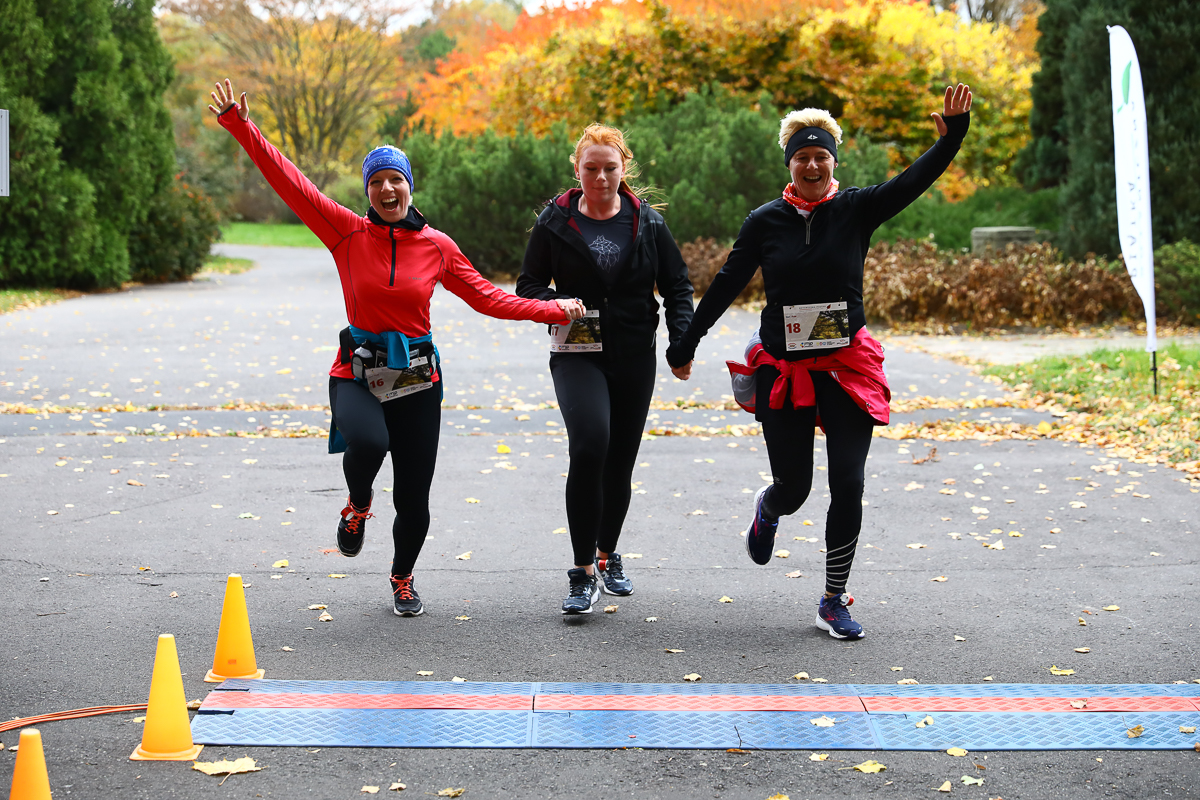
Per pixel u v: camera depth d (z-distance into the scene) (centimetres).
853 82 2872
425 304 504
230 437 993
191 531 686
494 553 649
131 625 513
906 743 383
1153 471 858
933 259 1973
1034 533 691
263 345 1606
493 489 812
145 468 862
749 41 2883
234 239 4925
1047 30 2750
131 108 2759
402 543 525
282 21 5584
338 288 2603
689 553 653
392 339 498
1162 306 1866
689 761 371
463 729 392
